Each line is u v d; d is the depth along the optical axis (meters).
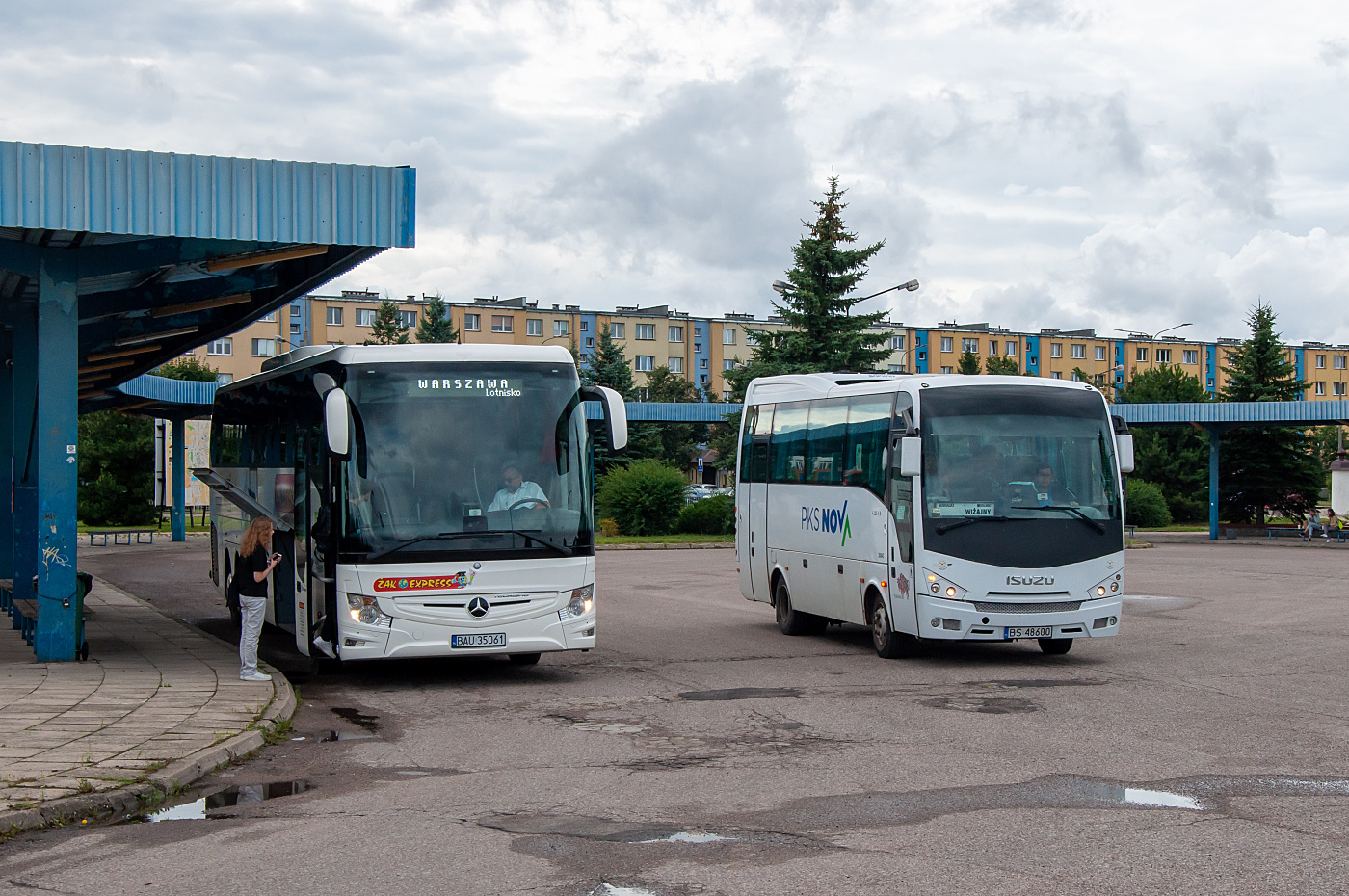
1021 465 14.40
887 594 14.86
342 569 12.38
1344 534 51.50
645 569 31.80
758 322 114.25
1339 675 13.45
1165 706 11.41
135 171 12.61
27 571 17.34
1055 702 11.67
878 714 11.05
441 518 12.59
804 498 17.39
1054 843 6.63
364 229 13.41
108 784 7.82
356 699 12.15
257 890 5.88
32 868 6.30
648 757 9.17
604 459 57.94
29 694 11.50
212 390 38.53
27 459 17.52
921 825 7.05
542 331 105.38
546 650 12.77
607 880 5.99
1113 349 127.19
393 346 13.00
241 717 10.34
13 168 12.18
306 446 13.77
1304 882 5.90
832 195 48.53
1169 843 6.62
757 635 17.75
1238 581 28.09
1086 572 14.26
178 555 35.59
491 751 9.45
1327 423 50.38
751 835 6.84
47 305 13.48
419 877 6.07
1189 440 69.69
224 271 15.30
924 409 14.45
